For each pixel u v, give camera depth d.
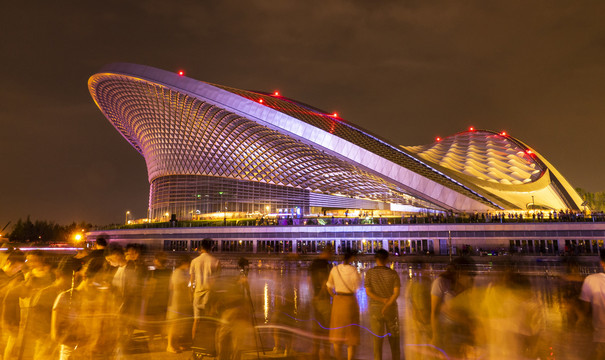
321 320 7.89
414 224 42.19
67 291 5.66
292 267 32.25
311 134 46.06
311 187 71.88
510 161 68.19
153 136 74.19
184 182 75.81
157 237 56.03
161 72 53.12
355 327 6.89
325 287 7.96
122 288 7.98
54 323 5.47
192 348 8.11
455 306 7.22
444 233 41.03
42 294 6.58
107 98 70.75
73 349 5.79
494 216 40.56
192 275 8.42
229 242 50.50
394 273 6.88
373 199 74.06
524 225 39.25
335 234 45.16
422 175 42.12
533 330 6.30
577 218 38.62
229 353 7.20
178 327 8.12
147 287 10.19
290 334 9.53
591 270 25.95
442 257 36.41
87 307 5.89
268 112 47.91
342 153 44.78
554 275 23.70
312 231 46.22
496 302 6.60
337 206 74.12
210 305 8.35
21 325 6.52
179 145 72.12
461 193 41.69
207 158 71.69
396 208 76.06
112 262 8.09
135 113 70.69
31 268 6.63
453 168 65.38
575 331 9.29
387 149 49.06
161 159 77.88
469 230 40.34
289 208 72.19
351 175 60.97
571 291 6.84
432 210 65.00
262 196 72.12
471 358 6.84
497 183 57.53
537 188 58.72
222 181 73.31
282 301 14.58
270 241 48.00
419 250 41.69
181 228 54.19
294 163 65.25
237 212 71.69
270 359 7.51
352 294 6.99
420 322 7.64
